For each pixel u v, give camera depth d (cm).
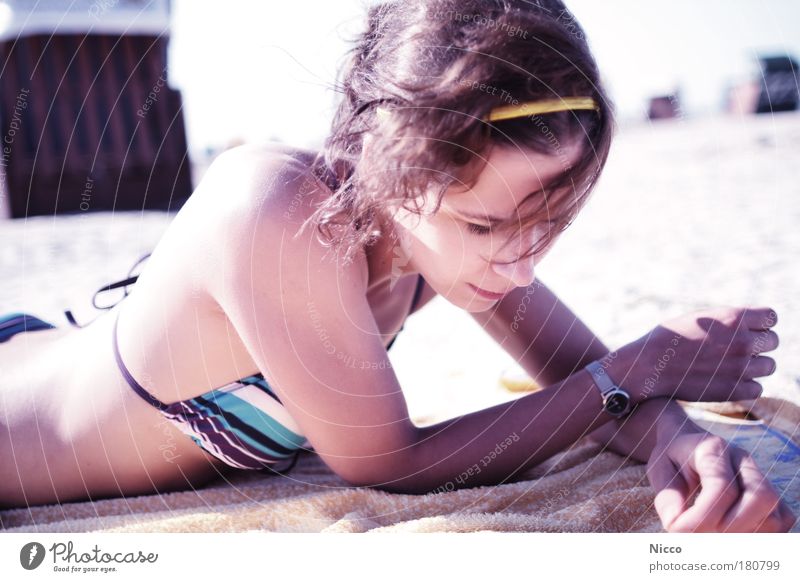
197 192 106
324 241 95
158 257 107
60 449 114
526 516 99
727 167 582
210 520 102
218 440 111
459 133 80
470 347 227
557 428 104
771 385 150
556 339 130
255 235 95
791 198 425
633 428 110
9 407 117
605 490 109
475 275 92
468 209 86
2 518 113
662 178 567
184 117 677
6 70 638
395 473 103
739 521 81
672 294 246
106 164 659
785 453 122
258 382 108
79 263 396
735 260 291
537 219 87
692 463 89
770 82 959
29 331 132
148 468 114
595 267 315
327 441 101
